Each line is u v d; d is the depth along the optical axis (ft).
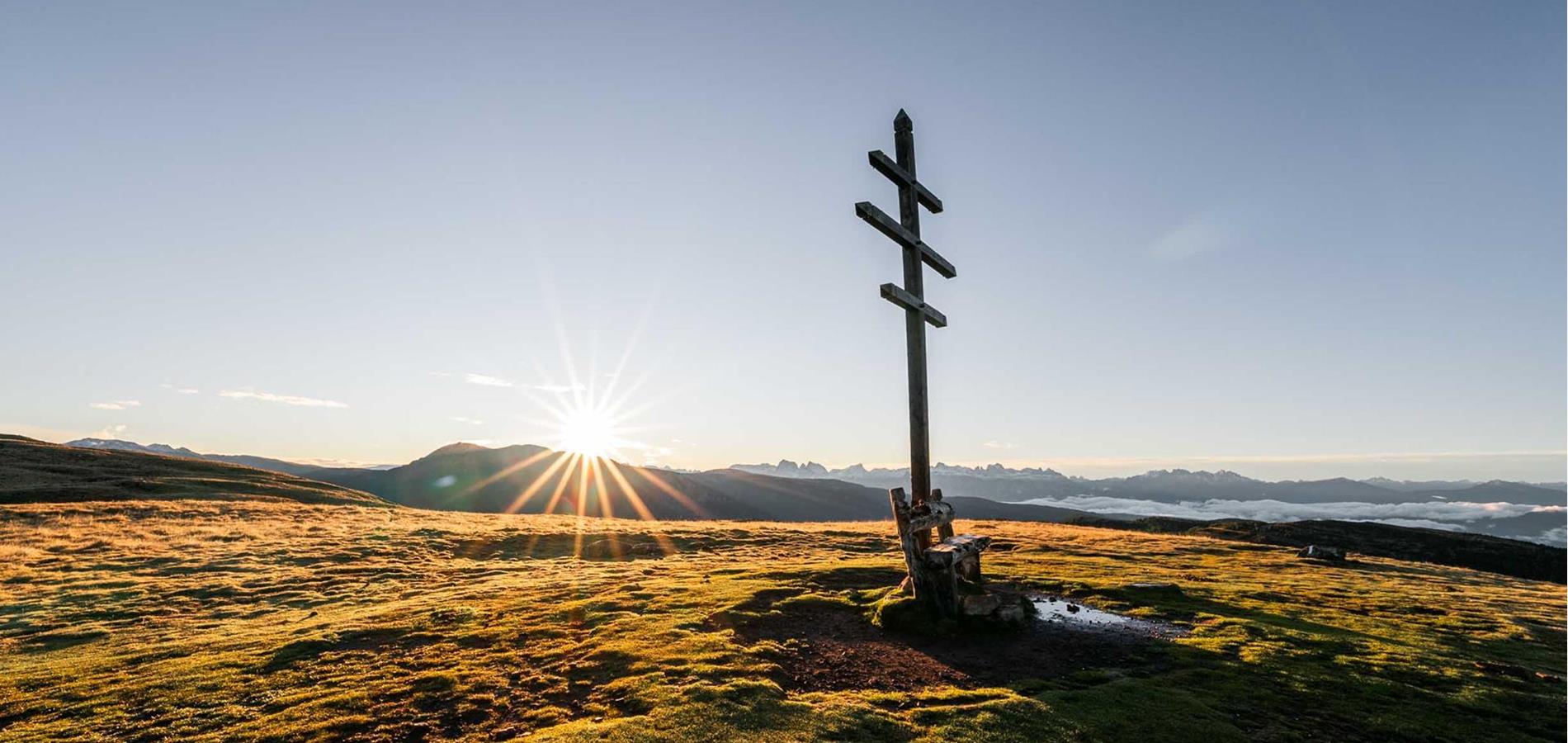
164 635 61.93
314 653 49.75
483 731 34.99
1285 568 119.14
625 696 39.06
